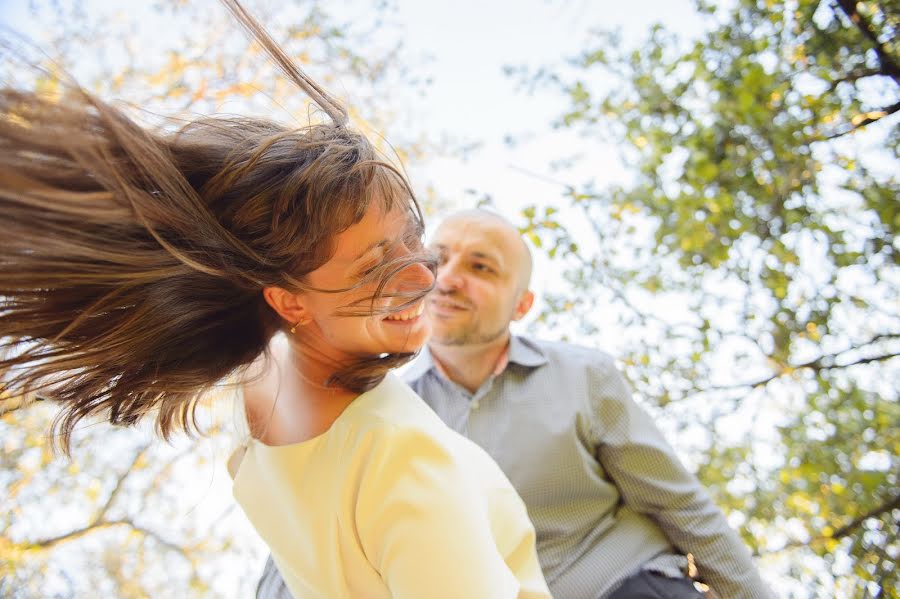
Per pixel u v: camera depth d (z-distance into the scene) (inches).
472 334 80.4
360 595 38.9
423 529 34.7
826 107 121.0
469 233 82.0
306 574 42.8
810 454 134.9
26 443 121.9
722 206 131.0
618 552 76.0
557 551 75.6
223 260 38.1
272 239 38.3
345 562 38.7
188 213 36.8
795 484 136.9
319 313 40.9
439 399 84.3
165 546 143.6
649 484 78.2
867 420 133.6
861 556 122.3
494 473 46.6
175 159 37.8
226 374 44.8
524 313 90.7
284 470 42.4
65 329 37.1
